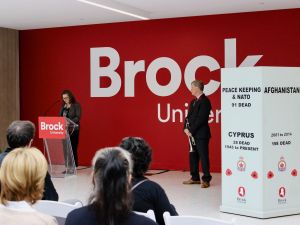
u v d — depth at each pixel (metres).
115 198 2.00
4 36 10.88
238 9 8.71
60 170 8.73
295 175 5.99
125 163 2.06
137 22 10.02
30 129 3.66
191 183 8.23
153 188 2.99
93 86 10.52
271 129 5.80
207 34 9.40
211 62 9.38
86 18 9.62
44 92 11.08
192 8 8.57
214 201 6.83
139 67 10.05
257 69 5.75
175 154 9.80
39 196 2.06
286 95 5.90
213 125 9.38
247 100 5.86
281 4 8.24
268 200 5.82
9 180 1.98
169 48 9.75
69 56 10.76
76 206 3.01
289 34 8.73
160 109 9.89
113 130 10.36
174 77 9.73
